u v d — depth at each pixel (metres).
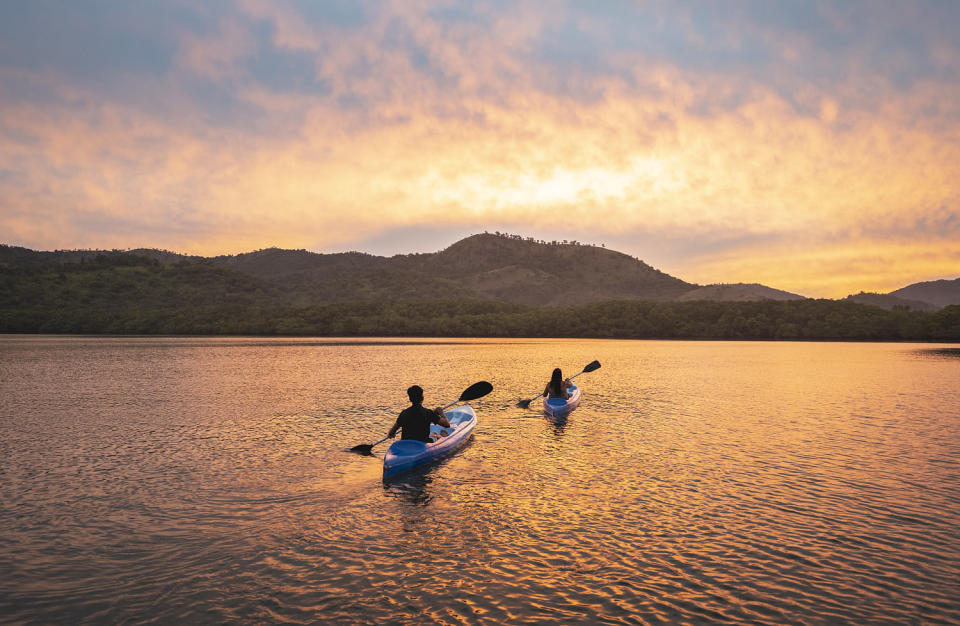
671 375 35.31
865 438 14.80
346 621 5.66
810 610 5.85
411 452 11.70
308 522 8.57
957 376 34.25
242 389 26.69
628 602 6.02
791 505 9.25
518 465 12.00
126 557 7.27
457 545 7.63
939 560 7.07
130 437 15.13
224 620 5.70
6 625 5.59
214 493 10.05
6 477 11.09
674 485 10.44
